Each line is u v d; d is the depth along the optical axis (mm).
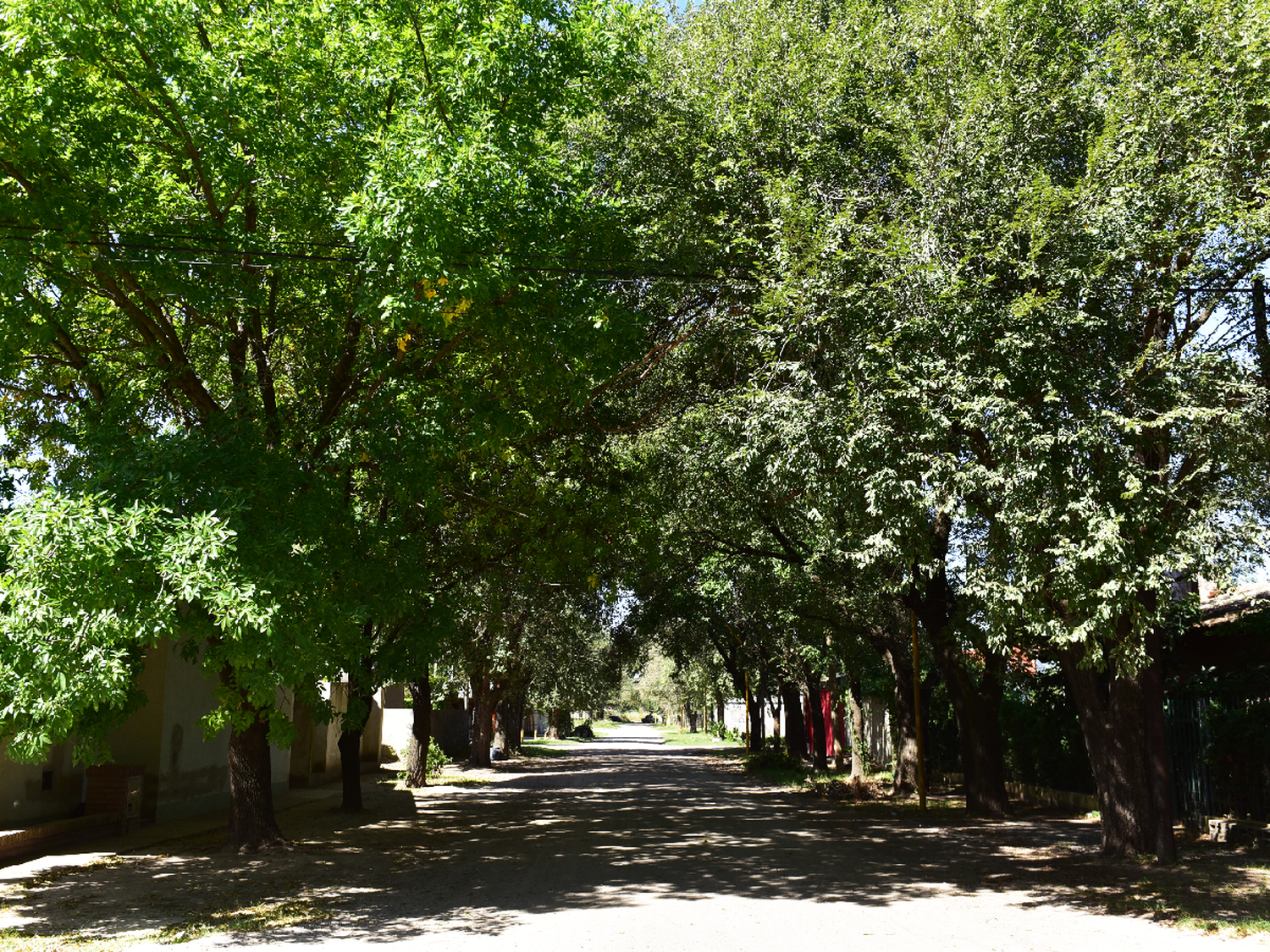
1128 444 9406
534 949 7902
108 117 10359
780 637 30719
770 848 14375
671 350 14070
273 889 10875
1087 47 11305
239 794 14094
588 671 48125
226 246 10789
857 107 12211
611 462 16219
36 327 10570
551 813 20141
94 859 13078
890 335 9234
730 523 18516
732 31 13609
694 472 14781
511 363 13422
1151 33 10805
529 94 11461
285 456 10875
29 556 7512
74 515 7684
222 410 11484
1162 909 9438
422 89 10758
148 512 8062
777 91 12234
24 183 9898
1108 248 9305
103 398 12320
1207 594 23797
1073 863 12516
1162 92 10164
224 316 11875
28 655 7461
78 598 7602
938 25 11742
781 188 10203
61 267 10086
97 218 10367
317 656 9086
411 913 9523
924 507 8930
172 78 10164
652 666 102812
